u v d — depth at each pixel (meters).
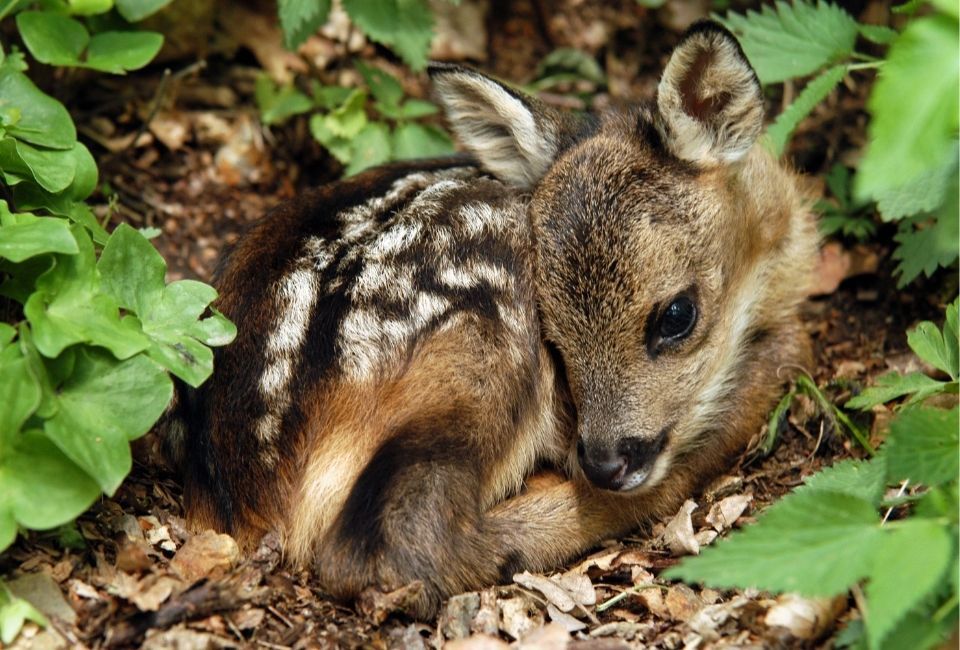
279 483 8.56
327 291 8.94
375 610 7.80
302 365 8.70
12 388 7.34
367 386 8.64
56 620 7.39
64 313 7.97
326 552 8.00
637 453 9.09
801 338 10.80
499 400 8.94
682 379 9.40
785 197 10.53
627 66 15.49
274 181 13.30
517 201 9.77
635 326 9.12
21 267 8.23
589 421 9.12
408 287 9.00
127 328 8.09
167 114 13.16
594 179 9.42
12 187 8.86
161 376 7.89
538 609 8.28
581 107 14.84
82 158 9.23
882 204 9.48
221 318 8.57
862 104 13.48
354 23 12.70
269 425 8.62
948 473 6.98
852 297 12.03
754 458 10.12
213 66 13.84
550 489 9.23
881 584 6.28
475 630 7.96
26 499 7.31
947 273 11.33
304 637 7.70
